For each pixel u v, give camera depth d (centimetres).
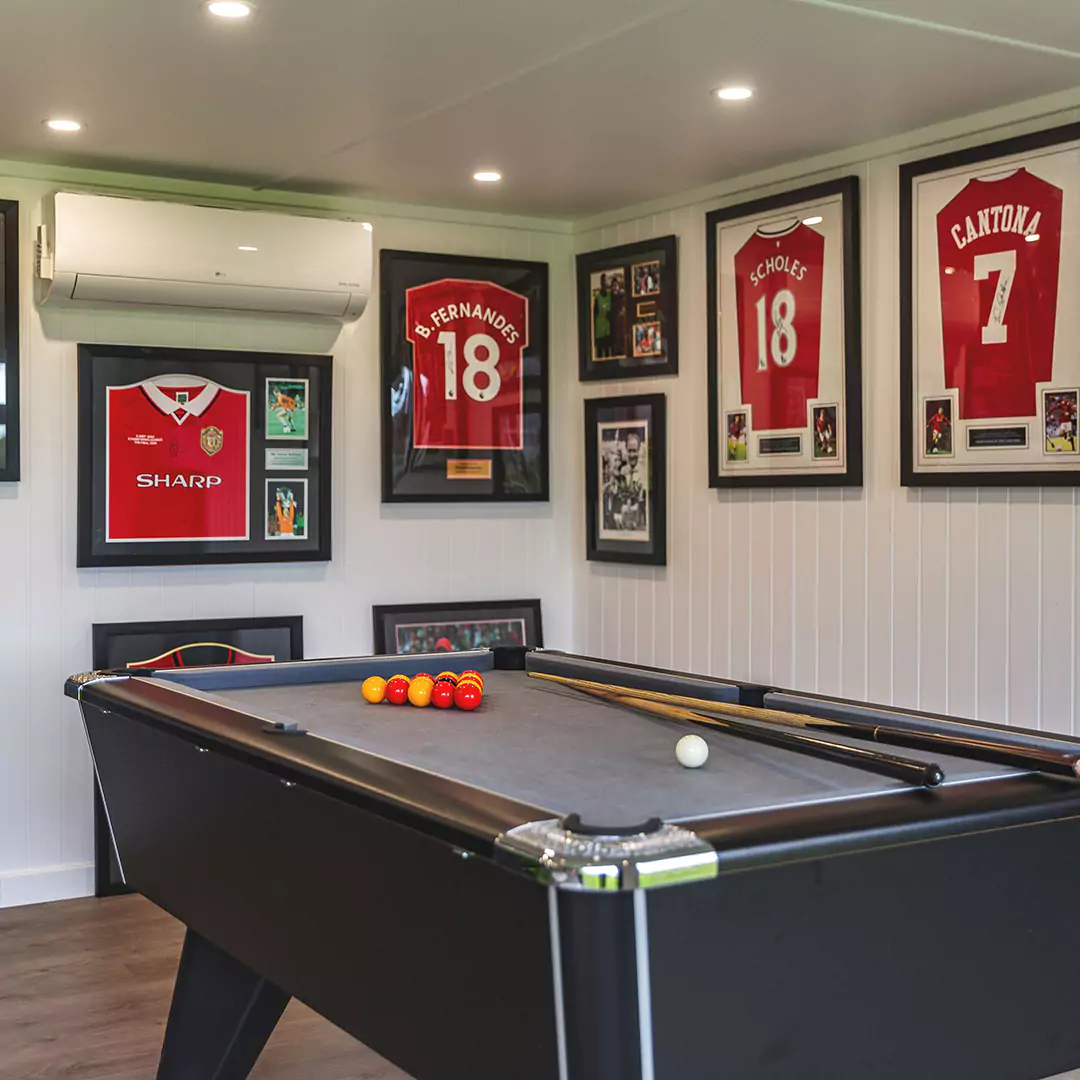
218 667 309
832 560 411
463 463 495
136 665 436
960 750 214
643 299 480
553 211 493
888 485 392
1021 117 351
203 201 441
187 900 255
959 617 372
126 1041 323
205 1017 282
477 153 404
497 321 498
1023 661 355
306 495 464
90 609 434
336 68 321
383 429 479
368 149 400
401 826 179
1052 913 192
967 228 364
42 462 425
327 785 194
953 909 181
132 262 410
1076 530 341
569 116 363
